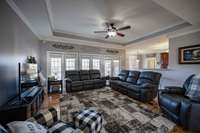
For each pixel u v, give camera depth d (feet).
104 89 16.79
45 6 7.43
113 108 9.52
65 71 16.42
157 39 15.14
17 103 6.43
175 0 6.48
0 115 5.64
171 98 7.56
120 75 17.78
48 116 4.61
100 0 7.83
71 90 14.83
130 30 14.16
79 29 14.17
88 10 9.24
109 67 21.80
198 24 10.11
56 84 14.73
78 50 18.21
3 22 6.21
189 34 11.53
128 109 9.33
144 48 23.45
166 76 13.69
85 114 5.34
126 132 6.20
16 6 7.36
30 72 9.11
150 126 6.81
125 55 23.70
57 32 15.30
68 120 7.42
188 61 11.50
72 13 9.76
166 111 7.95
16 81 7.91
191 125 6.21
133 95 12.20
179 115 6.75
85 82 15.97
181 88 8.80
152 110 9.17
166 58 27.81
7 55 6.66
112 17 10.51
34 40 12.73
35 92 8.39
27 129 3.09
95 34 16.49
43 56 15.60
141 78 13.96
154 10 9.16
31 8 7.64
